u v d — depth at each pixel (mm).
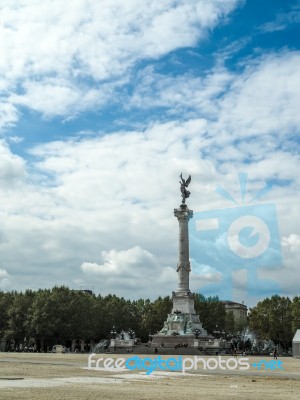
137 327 174500
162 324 169250
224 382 44281
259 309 163625
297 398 32500
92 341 161750
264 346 157125
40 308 143500
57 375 48844
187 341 125625
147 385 39969
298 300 151125
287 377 50531
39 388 35594
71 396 31016
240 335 183375
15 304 148500
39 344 152750
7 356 94188
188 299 138125
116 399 30000
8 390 33844
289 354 143875
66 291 151875
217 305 177250
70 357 90312
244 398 31828
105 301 170875
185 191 151000
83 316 149625
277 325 158375
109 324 162000
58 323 142375
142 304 184125
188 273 141375
